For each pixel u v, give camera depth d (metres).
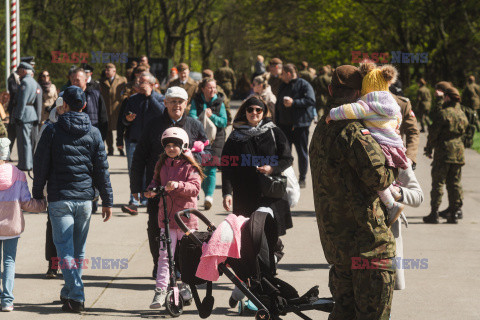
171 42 112.94
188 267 12.21
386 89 9.80
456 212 23.38
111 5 103.88
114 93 37.22
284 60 128.88
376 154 9.45
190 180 14.53
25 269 17.38
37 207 14.24
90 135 14.16
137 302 14.86
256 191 14.95
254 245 11.38
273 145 15.00
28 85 31.52
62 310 14.27
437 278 16.77
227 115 27.61
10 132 32.47
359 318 9.77
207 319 13.76
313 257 18.59
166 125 16.27
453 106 22.98
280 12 106.44
